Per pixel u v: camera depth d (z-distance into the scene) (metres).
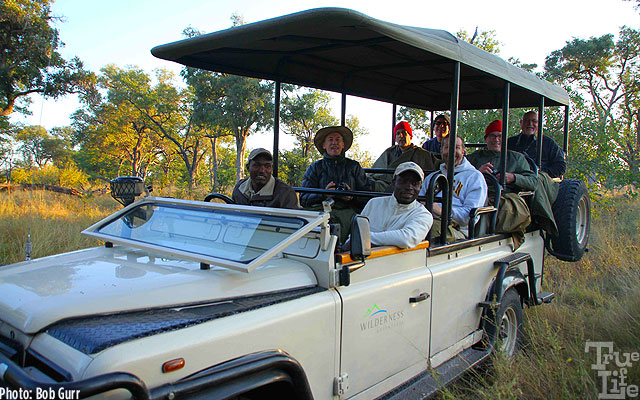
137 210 3.30
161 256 2.73
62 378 1.66
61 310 1.89
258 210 2.83
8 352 1.86
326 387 2.49
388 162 6.66
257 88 29.52
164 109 46.50
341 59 4.55
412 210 3.49
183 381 1.78
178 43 3.64
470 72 4.93
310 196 5.12
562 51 39.84
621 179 11.11
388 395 2.94
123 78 46.25
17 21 25.86
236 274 2.37
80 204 15.45
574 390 3.44
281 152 13.05
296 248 2.76
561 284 6.17
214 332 1.95
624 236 8.37
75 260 2.64
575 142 10.32
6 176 25.33
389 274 3.01
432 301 3.32
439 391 3.11
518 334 4.44
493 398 3.26
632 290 5.57
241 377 1.95
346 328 2.60
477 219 4.16
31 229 8.28
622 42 38.22
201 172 56.47
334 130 5.34
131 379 1.58
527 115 6.77
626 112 25.22
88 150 53.62
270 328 2.16
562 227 5.50
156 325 1.88
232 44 3.46
